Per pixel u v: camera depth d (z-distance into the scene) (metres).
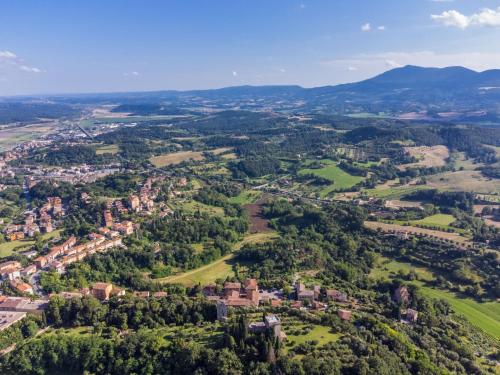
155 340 163.38
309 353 149.88
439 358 170.62
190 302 188.75
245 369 143.12
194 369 149.12
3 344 170.50
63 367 165.50
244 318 158.12
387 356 153.25
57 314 186.12
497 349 192.88
